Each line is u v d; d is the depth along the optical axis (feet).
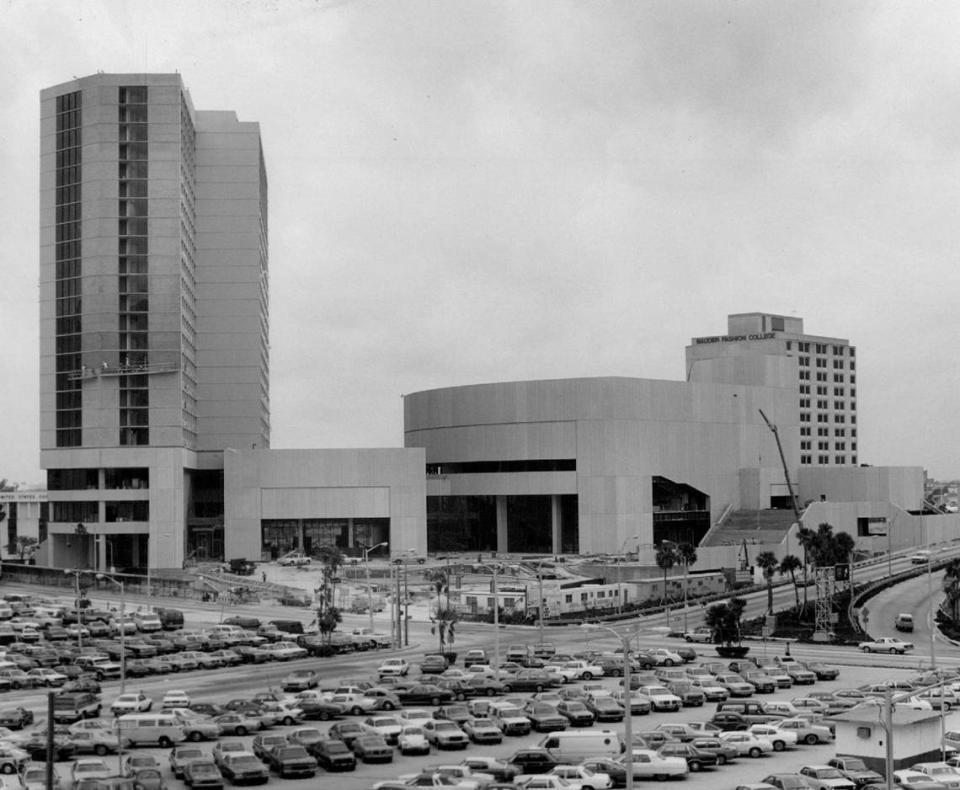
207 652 510.58
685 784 272.72
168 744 320.91
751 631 616.39
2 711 361.71
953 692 371.76
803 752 314.14
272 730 336.49
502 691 398.21
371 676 440.45
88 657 468.34
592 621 653.71
